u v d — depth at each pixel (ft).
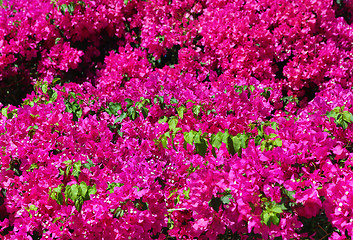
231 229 8.40
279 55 14.85
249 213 7.47
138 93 12.53
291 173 8.11
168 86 11.72
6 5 18.61
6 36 16.60
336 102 9.77
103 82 15.42
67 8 16.93
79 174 8.78
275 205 7.39
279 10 15.12
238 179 7.68
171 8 16.28
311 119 9.14
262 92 12.19
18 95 17.44
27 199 8.64
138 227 7.69
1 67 16.10
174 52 16.20
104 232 7.78
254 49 14.46
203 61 15.03
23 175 9.11
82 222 7.76
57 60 17.06
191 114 10.84
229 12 15.29
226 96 11.09
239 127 10.49
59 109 10.56
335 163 8.77
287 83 14.75
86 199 8.01
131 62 15.28
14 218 8.84
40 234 8.42
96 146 9.61
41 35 16.90
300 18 14.71
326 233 7.97
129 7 18.15
